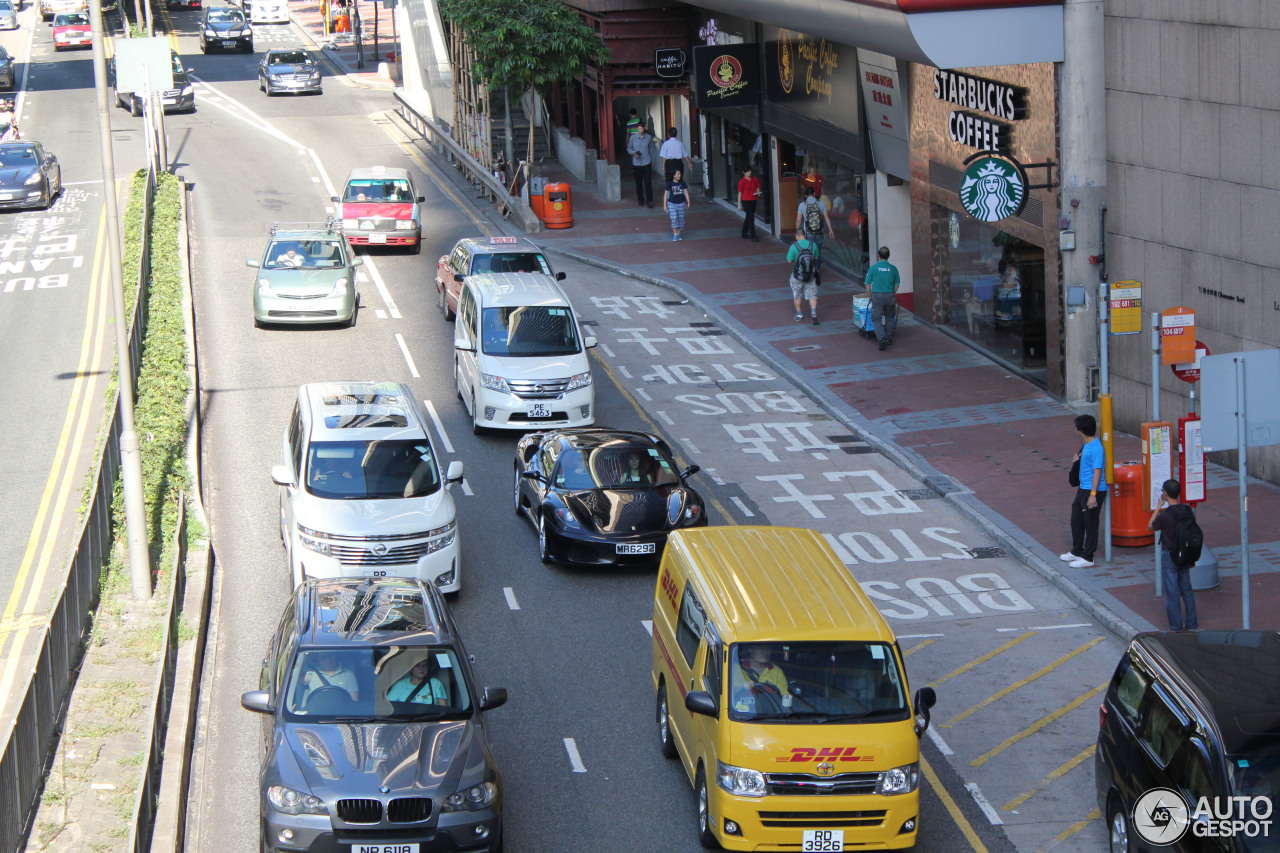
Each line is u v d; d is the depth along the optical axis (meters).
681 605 13.71
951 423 24.47
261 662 16.44
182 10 92.50
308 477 18.05
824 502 21.44
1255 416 14.29
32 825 13.34
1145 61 22.25
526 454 21.16
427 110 54.47
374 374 28.05
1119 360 23.81
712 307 32.94
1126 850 11.56
